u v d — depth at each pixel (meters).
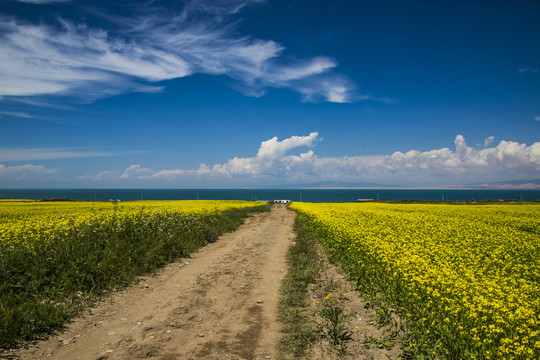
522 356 4.04
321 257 12.37
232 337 5.97
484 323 4.84
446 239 12.25
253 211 43.25
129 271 9.50
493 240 12.05
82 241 10.10
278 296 8.35
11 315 5.60
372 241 10.31
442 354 4.60
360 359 5.11
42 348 5.22
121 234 11.97
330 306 7.04
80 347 5.32
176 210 23.12
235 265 11.64
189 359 5.12
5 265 7.44
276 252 14.32
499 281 6.76
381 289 7.37
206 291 8.59
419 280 6.25
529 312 4.73
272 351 5.49
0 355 4.89
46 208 28.80
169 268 10.88
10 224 11.75
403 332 5.51
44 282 7.65
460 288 5.79
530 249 10.45
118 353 5.19
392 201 71.12
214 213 24.89
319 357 5.30
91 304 7.18
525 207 38.28
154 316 6.78
